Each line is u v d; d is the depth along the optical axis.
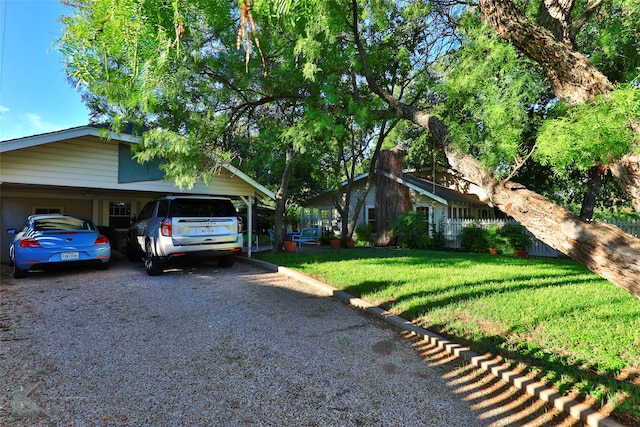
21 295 5.91
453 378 3.20
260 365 3.40
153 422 2.48
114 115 6.44
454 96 4.41
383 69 8.34
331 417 2.58
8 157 6.96
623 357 3.32
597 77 2.49
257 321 4.70
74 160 7.76
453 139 3.41
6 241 9.95
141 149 7.58
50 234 7.34
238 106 7.00
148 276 7.71
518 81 3.53
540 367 3.21
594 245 2.24
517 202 2.71
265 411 2.64
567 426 2.48
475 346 3.74
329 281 6.98
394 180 16.11
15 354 3.55
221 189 10.18
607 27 5.23
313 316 4.98
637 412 2.47
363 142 16.69
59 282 7.00
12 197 10.15
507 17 2.60
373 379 3.17
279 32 5.17
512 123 3.25
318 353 3.72
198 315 4.91
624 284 2.11
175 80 4.80
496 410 2.69
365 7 6.08
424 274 7.56
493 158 2.94
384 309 5.17
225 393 2.88
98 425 2.42
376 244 16.61
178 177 6.93
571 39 3.44
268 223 22.75
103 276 7.67
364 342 4.05
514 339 3.83
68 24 1.97
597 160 2.19
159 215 7.98
